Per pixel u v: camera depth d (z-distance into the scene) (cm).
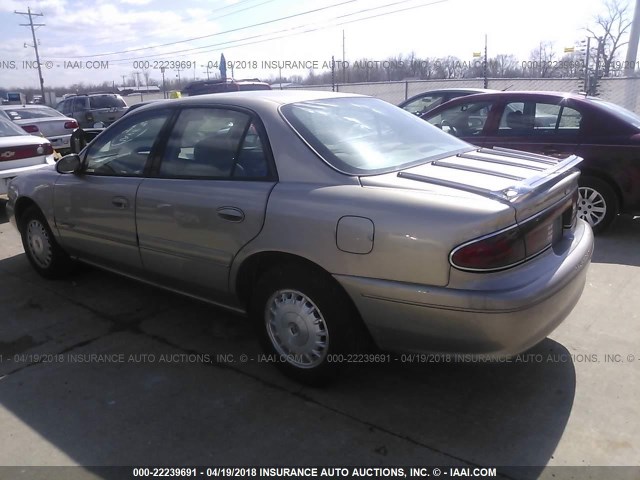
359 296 278
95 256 436
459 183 278
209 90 1736
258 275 331
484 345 259
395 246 262
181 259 356
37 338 387
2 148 733
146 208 368
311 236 287
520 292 254
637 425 279
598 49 1573
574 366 335
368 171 299
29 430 286
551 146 600
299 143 310
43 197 458
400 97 1825
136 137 392
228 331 394
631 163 559
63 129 1363
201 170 347
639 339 365
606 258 521
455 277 252
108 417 296
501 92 652
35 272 520
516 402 301
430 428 281
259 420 291
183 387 322
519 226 262
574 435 273
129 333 393
